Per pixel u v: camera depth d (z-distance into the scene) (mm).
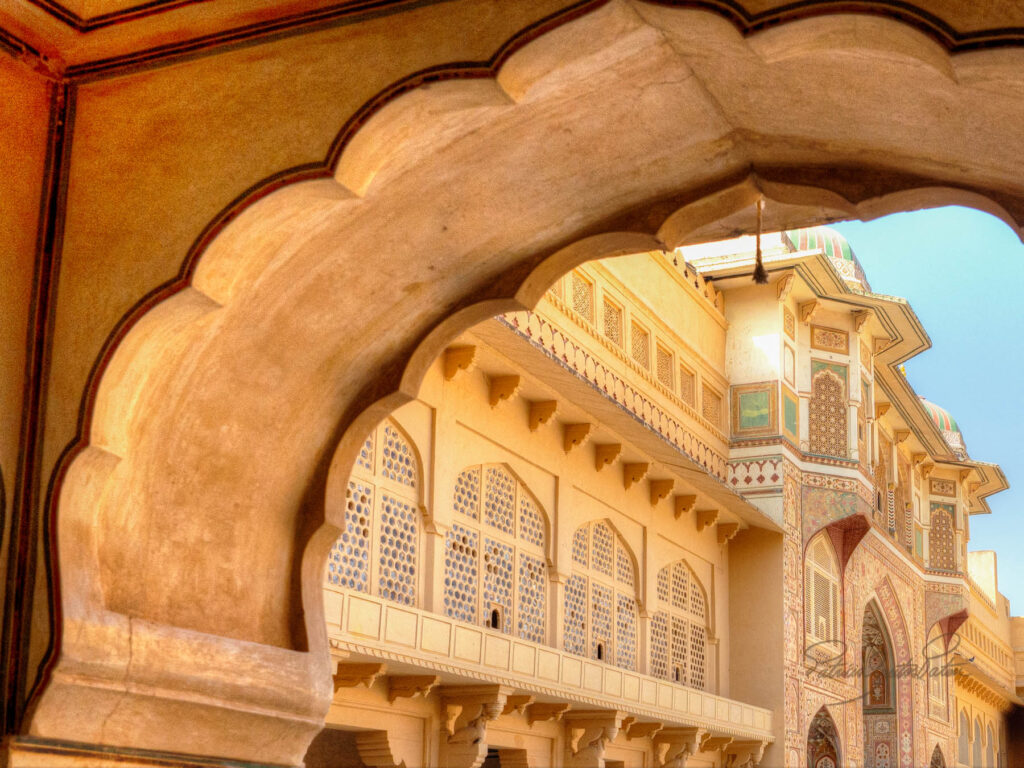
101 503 4742
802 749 17359
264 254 4785
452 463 10898
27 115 4816
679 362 16250
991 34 3816
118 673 4621
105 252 4699
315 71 4512
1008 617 32812
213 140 4633
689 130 4941
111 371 4602
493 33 4238
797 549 17797
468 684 10641
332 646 8453
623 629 14109
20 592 4512
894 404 21562
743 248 17531
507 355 11203
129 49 4805
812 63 4414
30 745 4371
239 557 5441
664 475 14883
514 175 5031
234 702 5105
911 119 4621
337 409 5730
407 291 5484
